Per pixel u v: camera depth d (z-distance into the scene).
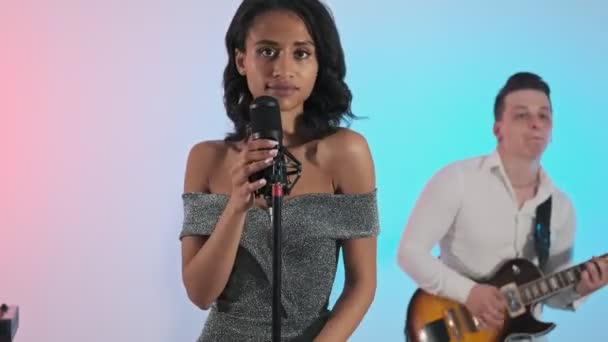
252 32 3.18
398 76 5.81
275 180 2.83
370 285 3.27
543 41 5.82
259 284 3.18
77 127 5.85
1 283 5.83
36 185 5.85
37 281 5.86
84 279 5.86
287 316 3.18
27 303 5.85
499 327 5.57
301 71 3.15
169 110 5.84
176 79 5.84
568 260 5.61
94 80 5.85
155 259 5.87
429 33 5.82
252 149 2.82
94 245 5.86
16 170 5.84
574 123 5.80
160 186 5.86
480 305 5.57
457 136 5.76
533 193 5.61
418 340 5.68
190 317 5.89
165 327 5.88
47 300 5.86
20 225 5.84
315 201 3.20
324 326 3.21
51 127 5.84
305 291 3.17
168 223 5.87
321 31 3.18
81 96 5.84
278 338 2.77
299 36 3.15
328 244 3.19
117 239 5.87
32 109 5.84
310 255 3.16
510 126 5.65
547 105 5.65
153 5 5.83
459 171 5.63
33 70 5.84
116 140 5.85
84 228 5.87
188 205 3.31
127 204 5.87
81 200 5.86
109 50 5.84
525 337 5.57
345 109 3.34
